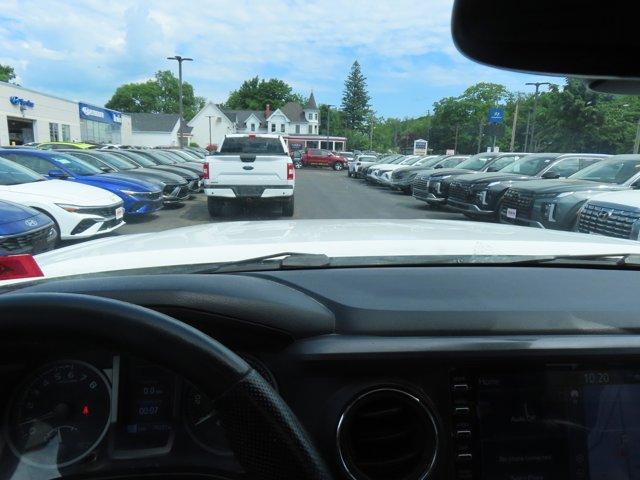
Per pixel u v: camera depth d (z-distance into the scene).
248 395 0.92
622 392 1.38
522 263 1.90
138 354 0.92
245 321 1.32
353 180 28.27
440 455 1.30
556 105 32.47
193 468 1.29
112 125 53.88
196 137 85.56
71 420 1.33
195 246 1.92
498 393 1.34
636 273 1.87
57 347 1.29
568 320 1.45
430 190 12.80
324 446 1.27
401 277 1.68
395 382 1.31
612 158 8.44
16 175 8.12
